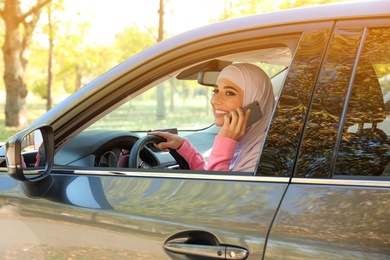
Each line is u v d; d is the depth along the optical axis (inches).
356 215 54.7
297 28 65.3
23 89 705.6
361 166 58.2
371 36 61.3
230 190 62.6
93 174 72.3
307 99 61.6
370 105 60.6
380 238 52.6
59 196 71.9
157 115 517.0
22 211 73.5
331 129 59.7
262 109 83.4
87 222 68.5
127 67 73.4
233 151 80.5
